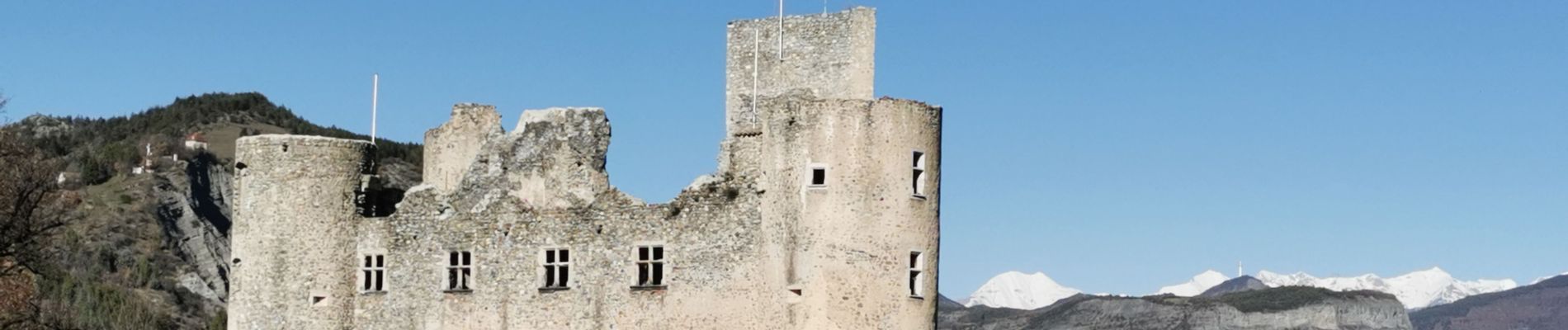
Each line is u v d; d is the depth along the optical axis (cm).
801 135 7206
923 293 7250
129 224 15212
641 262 7494
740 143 7462
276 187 7906
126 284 14050
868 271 7131
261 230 7900
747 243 7312
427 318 7762
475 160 7844
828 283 7112
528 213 7688
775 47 7844
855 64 7656
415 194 7888
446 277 7762
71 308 11600
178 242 15525
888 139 7206
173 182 16325
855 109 7194
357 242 7919
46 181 8900
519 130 7819
